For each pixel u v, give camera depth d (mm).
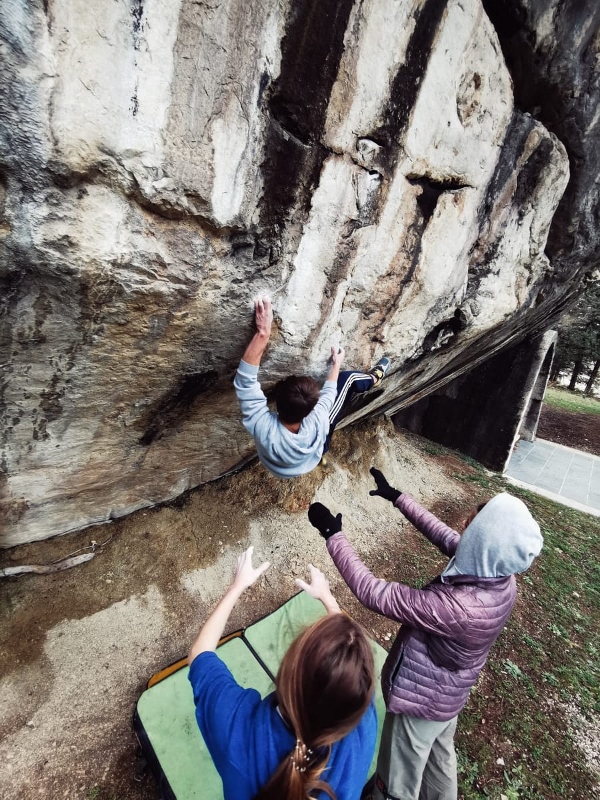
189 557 2559
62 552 2240
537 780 2025
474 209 1823
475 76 1433
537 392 7336
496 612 1184
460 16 1239
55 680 1895
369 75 1160
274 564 2822
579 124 1962
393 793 1424
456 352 3025
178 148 981
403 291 1873
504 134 1707
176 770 1606
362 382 1962
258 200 1203
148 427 1966
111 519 2443
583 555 4074
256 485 3051
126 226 1057
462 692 1293
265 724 817
